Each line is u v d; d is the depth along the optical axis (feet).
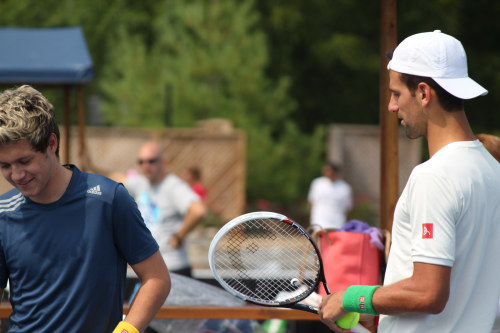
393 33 36.37
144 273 25.22
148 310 24.73
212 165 173.78
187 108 194.80
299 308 27.86
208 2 203.21
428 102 23.62
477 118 240.53
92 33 241.96
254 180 192.75
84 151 68.74
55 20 234.79
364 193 174.50
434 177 22.44
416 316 23.36
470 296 23.30
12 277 24.85
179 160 172.24
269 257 29.19
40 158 23.06
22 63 63.10
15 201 24.61
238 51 199.31
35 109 23.07
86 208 24.26
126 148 165.68
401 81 24.17
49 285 24.18
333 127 174.60
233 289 27.61
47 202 24.18
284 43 256.11
